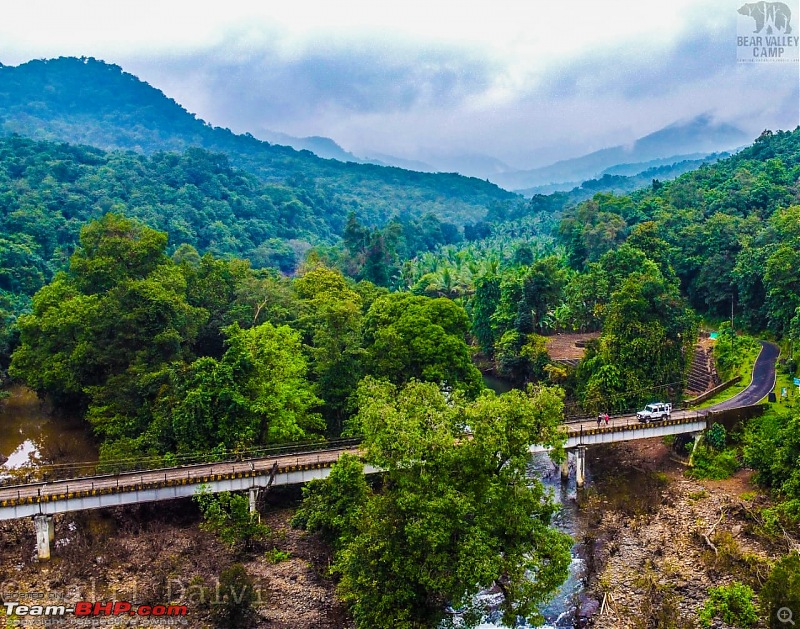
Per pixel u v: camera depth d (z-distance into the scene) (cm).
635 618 4600
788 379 8312
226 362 6656
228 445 6316
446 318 7819
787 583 4156
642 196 16775
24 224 14962
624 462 7338
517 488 4128
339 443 6756
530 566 3981
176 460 6147
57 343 7975
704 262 11344
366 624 4050
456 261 17538
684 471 6975
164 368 7038
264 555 5341
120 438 6706
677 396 7988
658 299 8200
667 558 5322
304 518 5491
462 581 3791
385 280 16025
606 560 5356
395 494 4128
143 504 5984
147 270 8750
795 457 5947
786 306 9238
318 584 4959
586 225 14075
